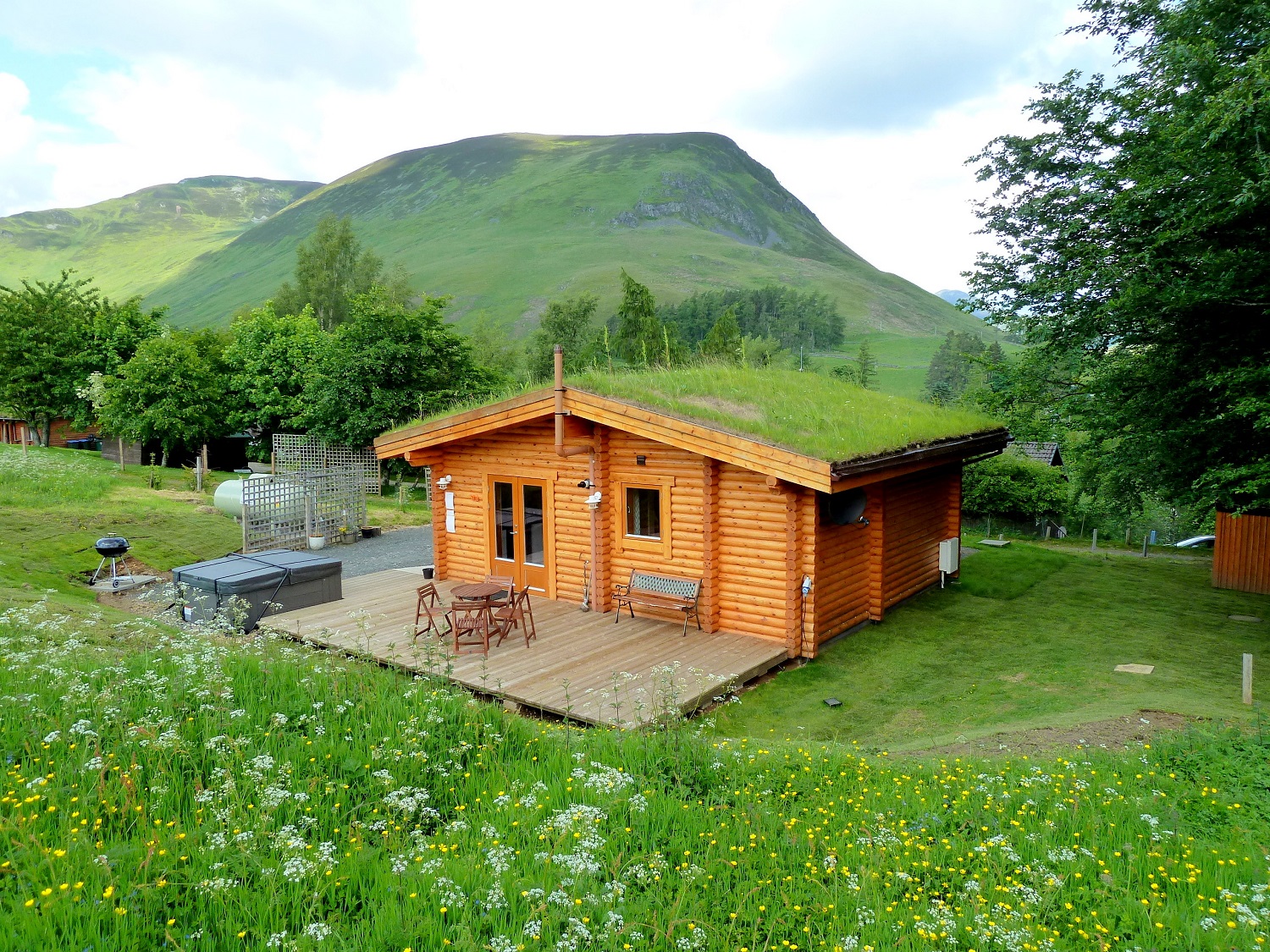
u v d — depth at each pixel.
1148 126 12.94
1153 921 4.38
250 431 37.12
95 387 33.41
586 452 13.09
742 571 12.09
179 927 3.86
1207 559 22.69
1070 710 9.43
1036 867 4.90
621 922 4.09
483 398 33.47
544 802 5.48
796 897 4.56
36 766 5.22
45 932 3.56
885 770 6.77
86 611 11.48
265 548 19.39
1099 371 14.61
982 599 15.45
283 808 5.11
